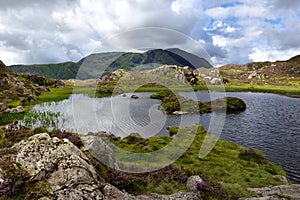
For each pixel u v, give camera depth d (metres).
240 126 38.25
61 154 9.07
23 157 8.77
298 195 12.73
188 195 10.37
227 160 19.05
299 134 33.41
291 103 74.50
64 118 29.59
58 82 97.06
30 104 44.25
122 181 10.95
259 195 12.64
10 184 7.69
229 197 11.80
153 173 12.50
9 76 62.22
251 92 116.75
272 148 26.33
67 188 7.98
